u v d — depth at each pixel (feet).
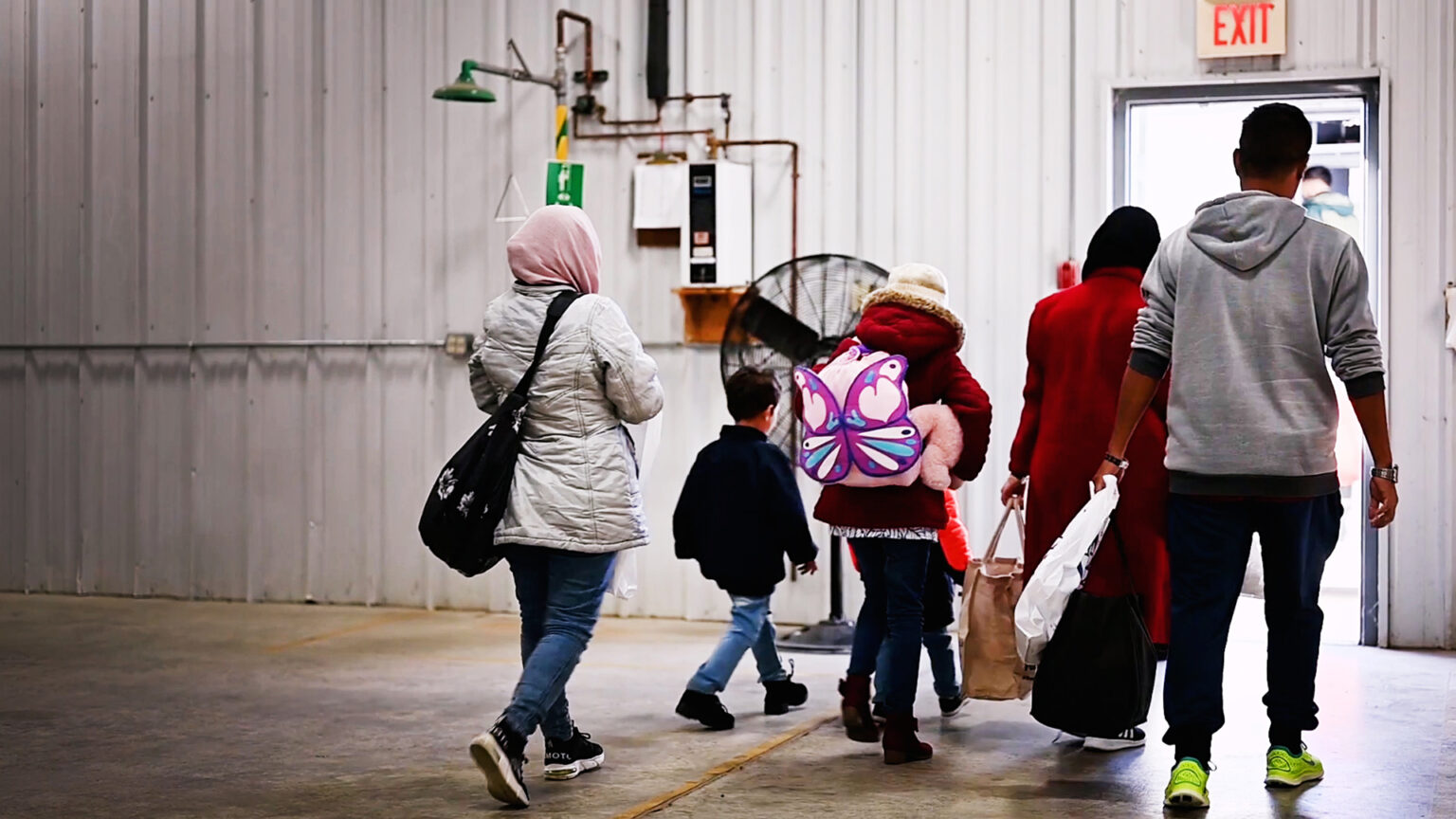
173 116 24.82
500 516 11.59
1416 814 11.12
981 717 15.26
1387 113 19.51
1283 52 19.85
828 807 11.61
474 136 23.15
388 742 14.28
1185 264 11.26
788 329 19.44
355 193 23.81
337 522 24.06
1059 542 11.81
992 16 20.97
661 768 13.05
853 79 21.52
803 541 14.69
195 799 12.14
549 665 11.48
